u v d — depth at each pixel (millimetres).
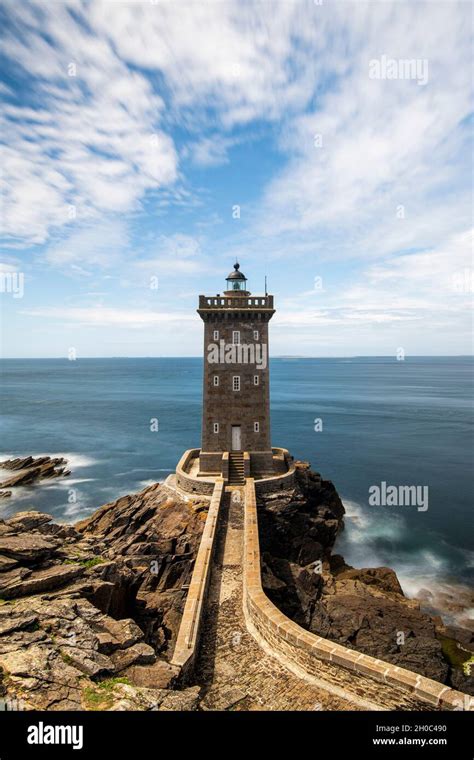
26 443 83500
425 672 20750
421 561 38594
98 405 136625
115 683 12641
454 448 79562
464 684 20719
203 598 19734
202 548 23469
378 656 21625
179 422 105562
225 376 37531
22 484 58875
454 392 180625
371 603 25562
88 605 16547
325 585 28688
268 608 17688
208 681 15180
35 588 17281
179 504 33719
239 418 37531
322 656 14648
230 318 37438
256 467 37406
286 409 129750
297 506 35031
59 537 27078
